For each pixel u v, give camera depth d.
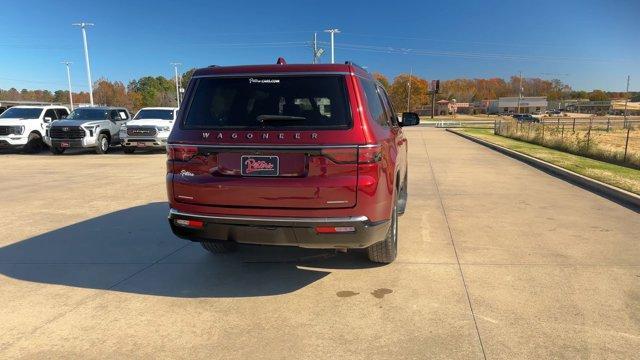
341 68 4.03
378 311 3.96
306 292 4.38
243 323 3.78
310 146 3.81
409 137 30.44
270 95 4.04
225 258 5.35
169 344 3.46
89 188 9.99
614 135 33.91
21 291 4.44
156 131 18.56
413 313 3.91
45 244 5.91
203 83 4.24
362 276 4.75
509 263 5.09
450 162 14.97
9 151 20.31
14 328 3.72
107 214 7.52
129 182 10.87
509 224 6.79
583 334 3.54
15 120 19.17
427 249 5.61
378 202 3.98
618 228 6.52
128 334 3.61
